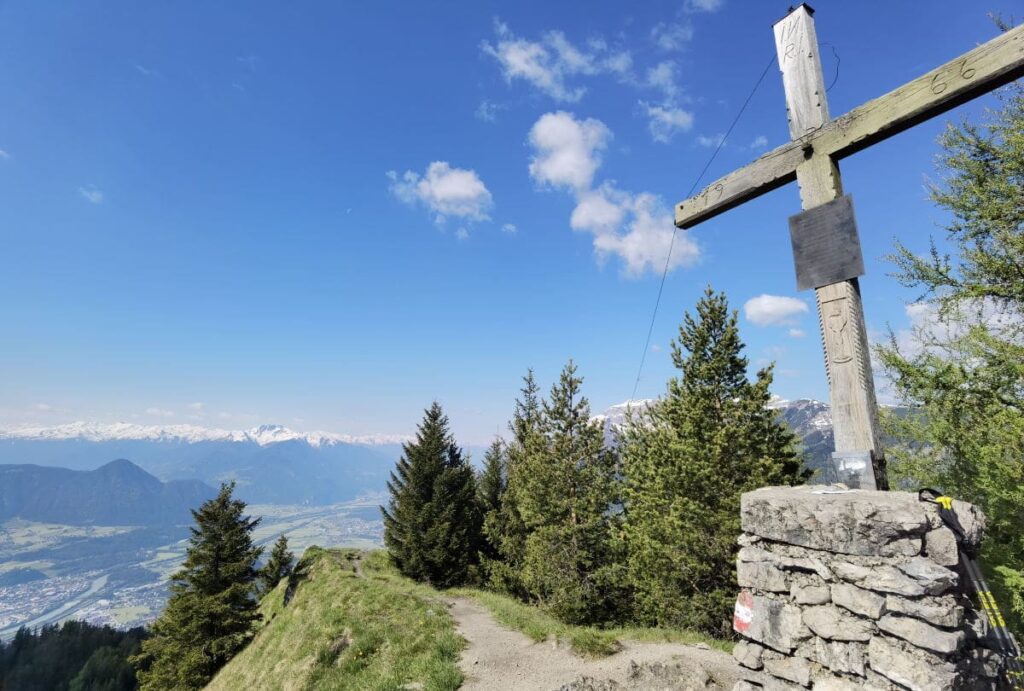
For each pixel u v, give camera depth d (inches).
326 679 542.0
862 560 159.9
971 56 157.6
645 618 751.7
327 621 722.2
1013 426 322.7
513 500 1077.8
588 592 776.3
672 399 733.3
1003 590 309.9
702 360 708.0
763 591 188.1
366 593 778.8
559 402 899.4
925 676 139.9
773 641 180.1
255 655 1011.9
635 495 811.4
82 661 3545.8
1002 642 158.2
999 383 361.7
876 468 169.9
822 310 188.7
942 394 397.7
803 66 205.5
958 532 147.3
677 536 654.5
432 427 1312.7
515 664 451.8
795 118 205.3
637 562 745.0
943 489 411.5
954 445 399.2
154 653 1400.1
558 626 544.1
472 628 576.1
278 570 1978.3
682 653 419.5
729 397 685.9
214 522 1444.4
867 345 179.0
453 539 1158.3
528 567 877.2
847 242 181.6
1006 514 341.4
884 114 176.7
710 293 708.7
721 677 356.5
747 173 219.9
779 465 619.8
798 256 197.3
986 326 364.8
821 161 194.1
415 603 681.6
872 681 151.2
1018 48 146.8
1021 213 340.5
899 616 149.6
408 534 1186.6
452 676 427.2
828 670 163.0
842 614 163.3
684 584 678.5
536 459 903.7
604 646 459.8
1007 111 358.3
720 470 646.5
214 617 1321.4
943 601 142.7
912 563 148.6
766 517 191.0
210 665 1268.5
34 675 3383.4
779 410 666.2
